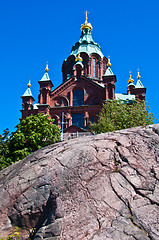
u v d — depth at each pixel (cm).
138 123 3412
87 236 958
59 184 1139
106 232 951
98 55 5922
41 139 3431
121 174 1134
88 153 1215
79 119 4822
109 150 1230
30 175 1243
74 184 1119
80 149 1250
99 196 1069
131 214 998
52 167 1223
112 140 1291
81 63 5253
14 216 1154
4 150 3206
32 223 1127
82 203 1057
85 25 6519
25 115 5009
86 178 1128
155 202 1019
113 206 1034
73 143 1357
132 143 1254
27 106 5072
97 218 1006
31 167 1284
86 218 1011
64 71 6047
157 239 898
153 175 1114
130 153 1209
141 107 3653
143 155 1195
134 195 1062
